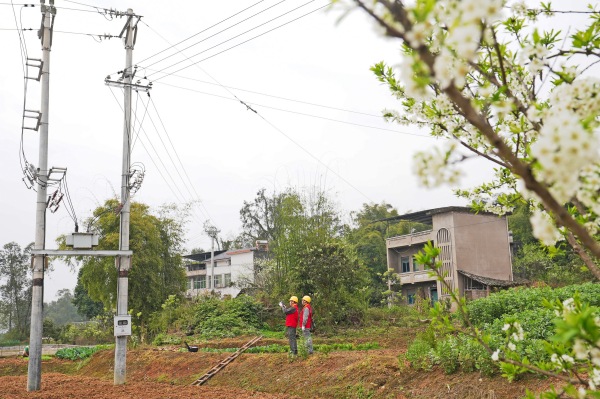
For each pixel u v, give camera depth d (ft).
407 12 5.93
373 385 39.58
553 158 5.40
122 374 53.62
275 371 50.21
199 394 45.98
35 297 51.55
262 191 196.85
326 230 95.55
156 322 94.99
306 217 96.78
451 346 37.78
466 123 10.71
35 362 50.72
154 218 113.60
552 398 9.42
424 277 127.44
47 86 53.31
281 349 61.82
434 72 5.99
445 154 7.18
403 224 175.83
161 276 111.75
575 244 9.56
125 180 55.26
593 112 7.65
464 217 122.42
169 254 116.37
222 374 54.80
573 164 5.32
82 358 82.17
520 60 10.05
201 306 97.40
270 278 104.94
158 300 106.63
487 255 122.83
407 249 137.49
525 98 10.37
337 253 86.12
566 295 64.39
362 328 84.89
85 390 49.83
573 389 9.13
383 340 70.74
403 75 6.10
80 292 196.34
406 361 41.37
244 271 175.22
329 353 52.54
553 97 8.13
